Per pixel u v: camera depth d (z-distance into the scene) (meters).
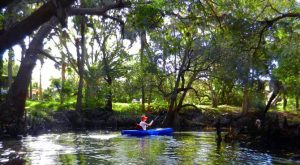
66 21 10.41
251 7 17.78
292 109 54.56
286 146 19.70
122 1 12.34
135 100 52.56
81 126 35.59
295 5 21.72
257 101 45.84
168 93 38.69
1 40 9.60
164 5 13.78
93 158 16.58
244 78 33.22
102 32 37.81
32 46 28.34
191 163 15.47
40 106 39.47
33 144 21.50
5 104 28.22
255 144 21.08
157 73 36.94
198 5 14.27
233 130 24.83
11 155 16.61
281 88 33.22
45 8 9.79
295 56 22.92
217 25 16.44
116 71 39.34
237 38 17.56
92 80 38.81
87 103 39.50
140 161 15.88
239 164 15.30
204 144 22.17
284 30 18.94
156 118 37.03
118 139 24.83
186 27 16.12
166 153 18.34
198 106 44.19
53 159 16.19
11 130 26.61
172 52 18.34
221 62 33.41
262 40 18.81
